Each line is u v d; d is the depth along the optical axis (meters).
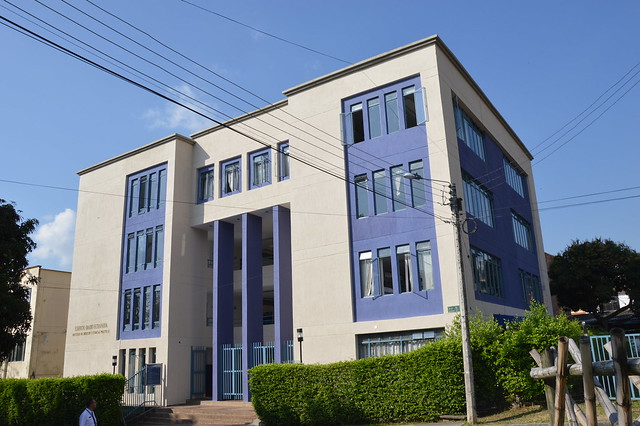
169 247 29.67
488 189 27.67
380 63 25.03
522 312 27.95
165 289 29.22
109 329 31.38
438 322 21.27
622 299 51.28
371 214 23.94
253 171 29.33
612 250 40.69
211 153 31.02
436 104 23.22
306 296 24.58
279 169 28.09
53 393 22.66
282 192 27.55
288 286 27.30
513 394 17.16
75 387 22.45
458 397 17.09
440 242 22.00
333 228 24.64
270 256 36.53
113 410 22.67
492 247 26.27
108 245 33.06
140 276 30.92
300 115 26.95
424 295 21.92
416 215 22.83
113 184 33.94
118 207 33.22
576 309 42.28
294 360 24.22
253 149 29.25
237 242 35.28
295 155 26.67
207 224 30.50
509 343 17.36
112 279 32.19
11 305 24.83
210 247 33.97
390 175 23.84
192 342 29.47
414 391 17.67
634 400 15.77
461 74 26.17
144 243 31.28
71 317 33.72
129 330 30.55
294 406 19.56
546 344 16.89
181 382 28.38
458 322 18.98
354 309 23.41
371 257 23.55
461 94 25.70
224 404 26.12
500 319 23.98
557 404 5.86
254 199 28.53
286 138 27.92
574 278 40.78
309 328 24.17
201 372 29.44
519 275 30.02
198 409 25.47
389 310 22.58
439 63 23.78
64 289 40.50
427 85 23.58
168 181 30.89
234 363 27.34
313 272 24.67
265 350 26.39
